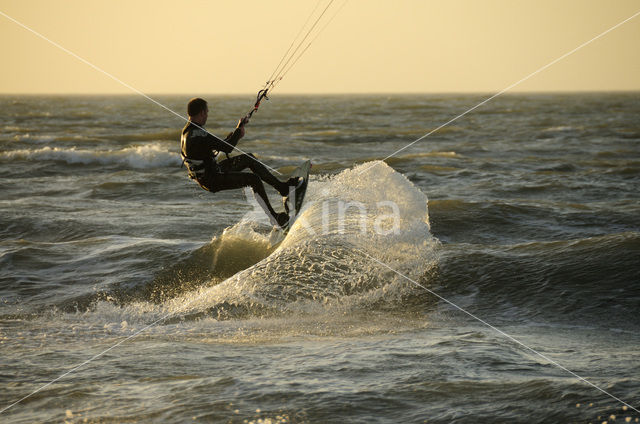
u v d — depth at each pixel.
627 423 14.79
